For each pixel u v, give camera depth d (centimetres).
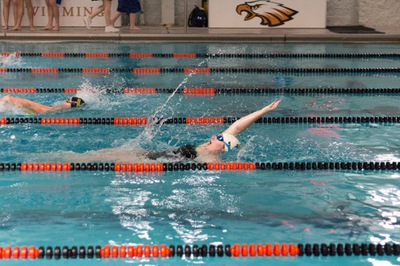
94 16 1387
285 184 493
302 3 1445
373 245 375
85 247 375
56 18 1365
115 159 540
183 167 528
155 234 395
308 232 399
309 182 498
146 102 765
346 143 600
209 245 379
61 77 924
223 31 1380
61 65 1016
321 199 460
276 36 1295
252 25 1448
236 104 760
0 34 1273
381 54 1123
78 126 658
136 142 600
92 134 628
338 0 1523
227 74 961
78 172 519
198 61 1070
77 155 552
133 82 888
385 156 561
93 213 430
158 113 707
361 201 457
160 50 1174
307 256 369
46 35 1278
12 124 659
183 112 715
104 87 847
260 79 919
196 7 1482
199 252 369
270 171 524
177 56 1120
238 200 457
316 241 386
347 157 556
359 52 1152
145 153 554
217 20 1449
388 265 359
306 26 1455
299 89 841
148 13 1512
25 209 436
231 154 559
